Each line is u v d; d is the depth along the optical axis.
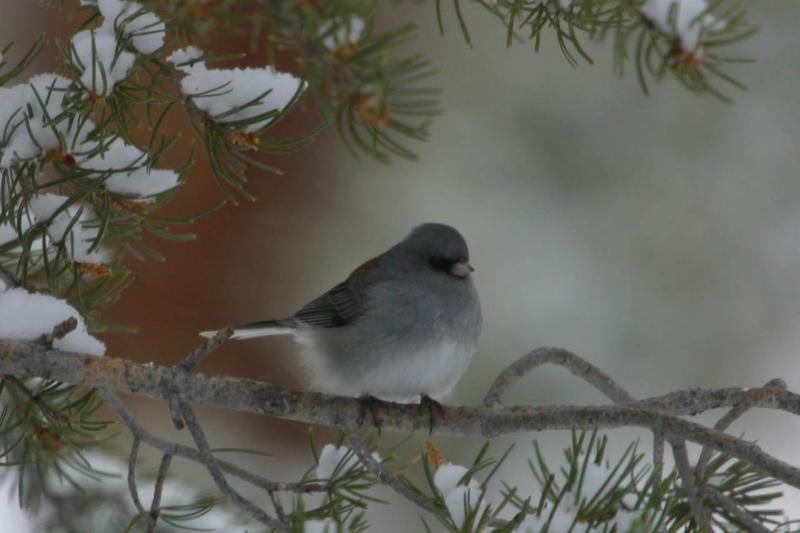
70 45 5.37
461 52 14.98
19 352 6.27
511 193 14.88
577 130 15.02
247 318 15.23
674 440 7.23
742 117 15.04
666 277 14.51
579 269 14.40
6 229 6.56
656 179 14.90
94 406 7.25
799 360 14.35
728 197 14.94
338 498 6.56
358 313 9.03
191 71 5.78
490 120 15.08
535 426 7.23
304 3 3.91
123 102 5.70
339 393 9.22
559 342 13.95
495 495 12.49
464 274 9.09
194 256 15.37
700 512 6.42
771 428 15.04
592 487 5.33
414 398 9.21
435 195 15.19
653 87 14.95
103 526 8.14
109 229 6.29
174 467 12.62
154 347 14.95
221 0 4.15
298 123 15.88
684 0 4.54
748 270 14.67
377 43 3.99
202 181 15.42
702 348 14.18
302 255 15.60
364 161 15.69
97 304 7.06
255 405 7.02
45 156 5.71
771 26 15.05
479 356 13.70
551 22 5.75
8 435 8.05
